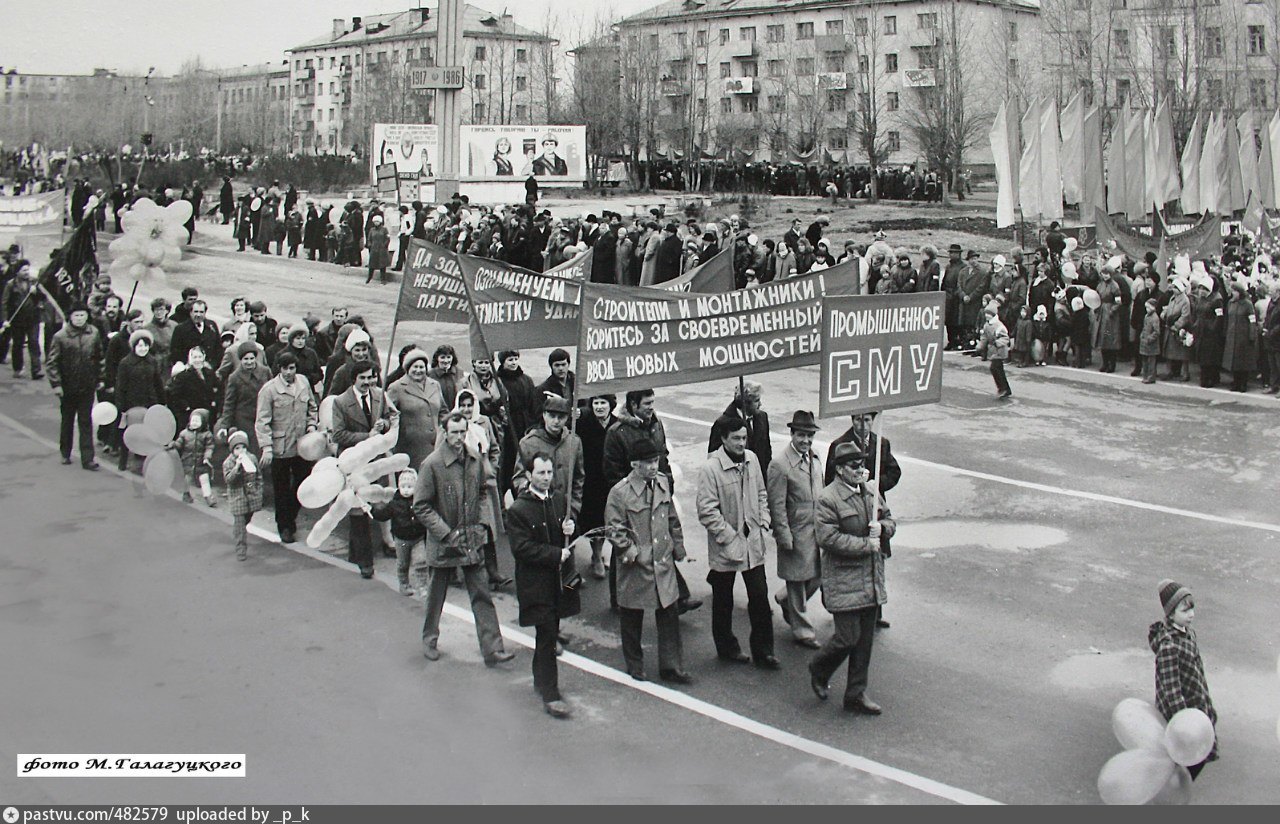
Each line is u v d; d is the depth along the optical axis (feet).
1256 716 24.58
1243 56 171.53
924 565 34.27
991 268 70.33
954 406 56.49
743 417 30.81
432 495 26.53
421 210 100.83
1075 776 21.74
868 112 205.05
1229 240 82.89
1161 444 49.19
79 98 169.78
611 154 214.48
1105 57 159.53
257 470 34.19
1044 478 43.83
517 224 90.02
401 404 34.42
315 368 42.98
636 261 81.82
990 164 219.61
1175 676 21.93
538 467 24.27
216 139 226.99
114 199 127.03
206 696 24.48
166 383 46.50
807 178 177.88
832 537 23.98
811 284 28.86
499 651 26.71
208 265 108.17
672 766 21.84
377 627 28.81
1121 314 64.18
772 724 23.85
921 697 25.23
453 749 22.33
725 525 26.32
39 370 63.57
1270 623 29.86
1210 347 59.72
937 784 21.33
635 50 224.12
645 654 27.73
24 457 46.26
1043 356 67.82
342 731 22.97
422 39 264.52
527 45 271.90
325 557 34.50
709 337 28.04
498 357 36.65
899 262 70.85
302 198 177.68
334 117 282.15
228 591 31.19
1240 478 44.06
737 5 279.28
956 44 177.37
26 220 66.80
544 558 23.97
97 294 51.90
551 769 21.59
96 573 32.45
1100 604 31.07
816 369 67.46
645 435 30.19
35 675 25.45
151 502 40.04
